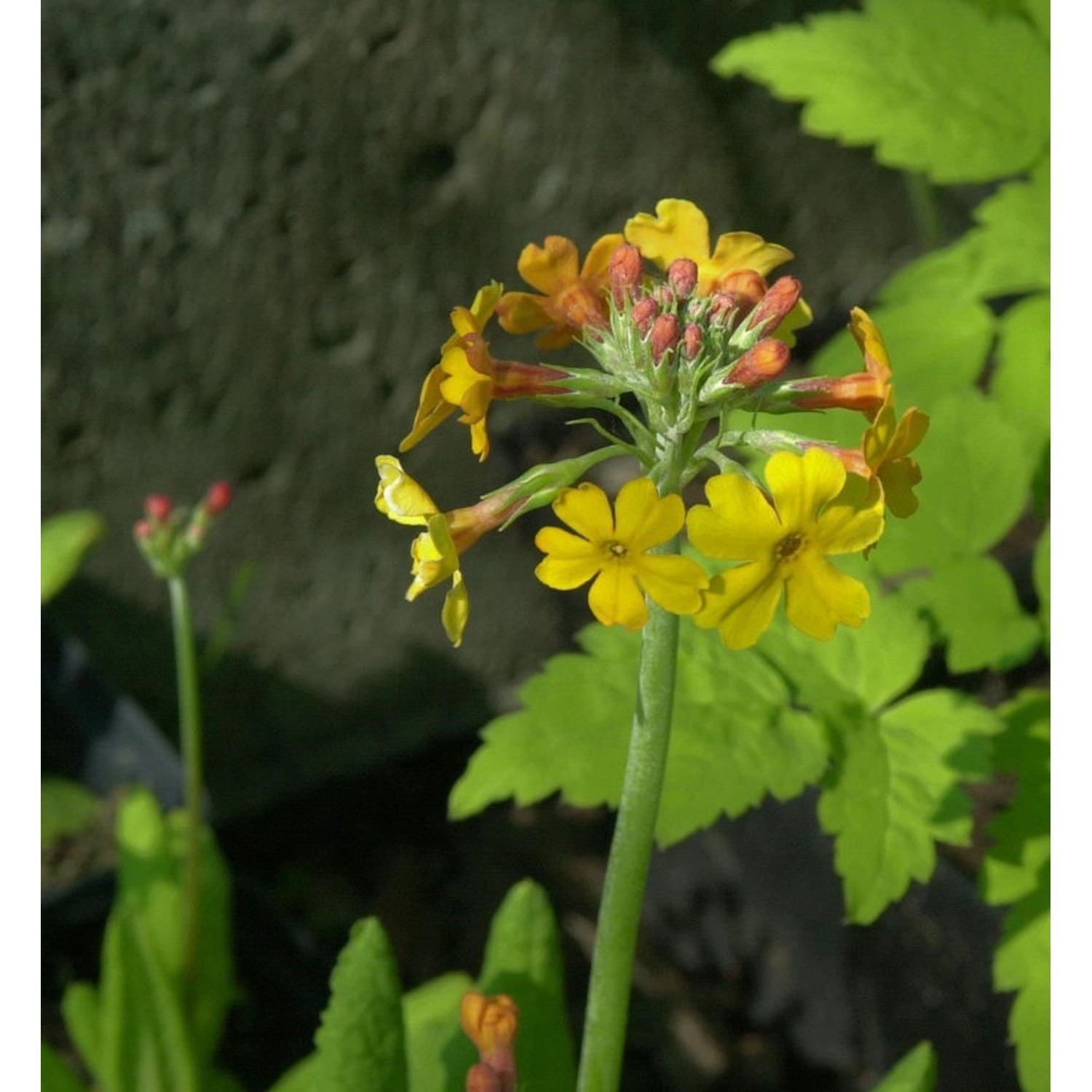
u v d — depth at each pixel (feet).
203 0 1.55
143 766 1.72
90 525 1.48
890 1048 1.48
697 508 0.84
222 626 1.71
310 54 1.62
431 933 1.80
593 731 1.09
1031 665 1.61
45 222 1.57
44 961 1.58
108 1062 1.19
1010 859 1.12
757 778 1.07
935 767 1.08
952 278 1.24
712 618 0.85
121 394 1.70
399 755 1.99
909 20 1.27
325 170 1.70
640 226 0.95
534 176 1.85
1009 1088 1.33
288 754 1.96
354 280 1.77
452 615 0.88
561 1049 1.08
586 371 0.90
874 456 0.85
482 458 0.88
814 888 1.54
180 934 1.41
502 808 1.96
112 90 1.54
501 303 0.93
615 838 0.93
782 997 1.64
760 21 1.89
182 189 1.63
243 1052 1.56
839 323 2.12
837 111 1.24
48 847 1.67
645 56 1.84
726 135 1.95
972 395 1.21
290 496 1.85
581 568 0.85
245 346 1.74
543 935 1.09
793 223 2.08
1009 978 1.09
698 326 0.88
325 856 1.90
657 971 1.75
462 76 1.73
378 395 1.86
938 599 1.17
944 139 1.24
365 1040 1.00
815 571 0.86
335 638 1.94
